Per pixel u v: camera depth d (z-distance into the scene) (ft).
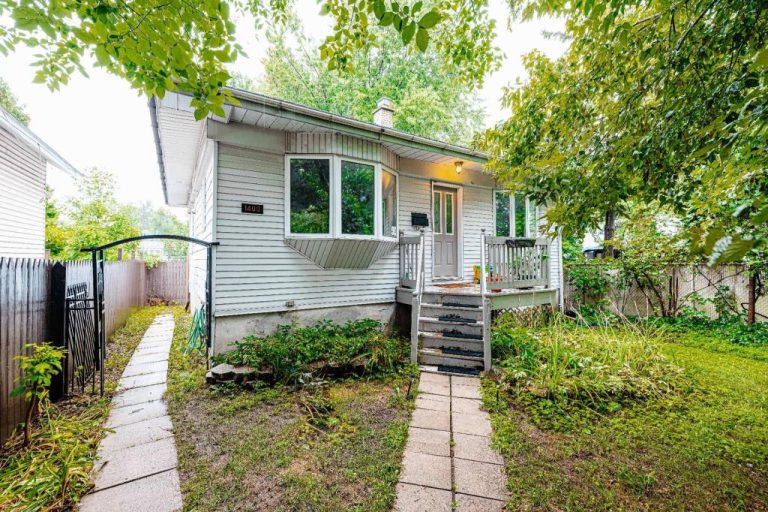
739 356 18.52
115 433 9.99
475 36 12.46
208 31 6.92
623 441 9.87
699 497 7.80
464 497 7.67
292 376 13.67
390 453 9.22
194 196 30.91
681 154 7.14
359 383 14.33
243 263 16.69
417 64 47.26
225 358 15.01
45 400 10.45
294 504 7.34
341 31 8.98
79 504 7.25
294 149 17.76
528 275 21.54
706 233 3.67
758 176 7.28
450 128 51.65
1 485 7.39
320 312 19.06
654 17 7.73
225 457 9.00
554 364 13.43
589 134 9.09
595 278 29.63
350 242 18.42
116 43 6.57
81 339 14.06
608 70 8.43
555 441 9.98
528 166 10.21
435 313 18.62
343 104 47.09
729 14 6.29
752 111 5.26
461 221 25.23
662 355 16.15
